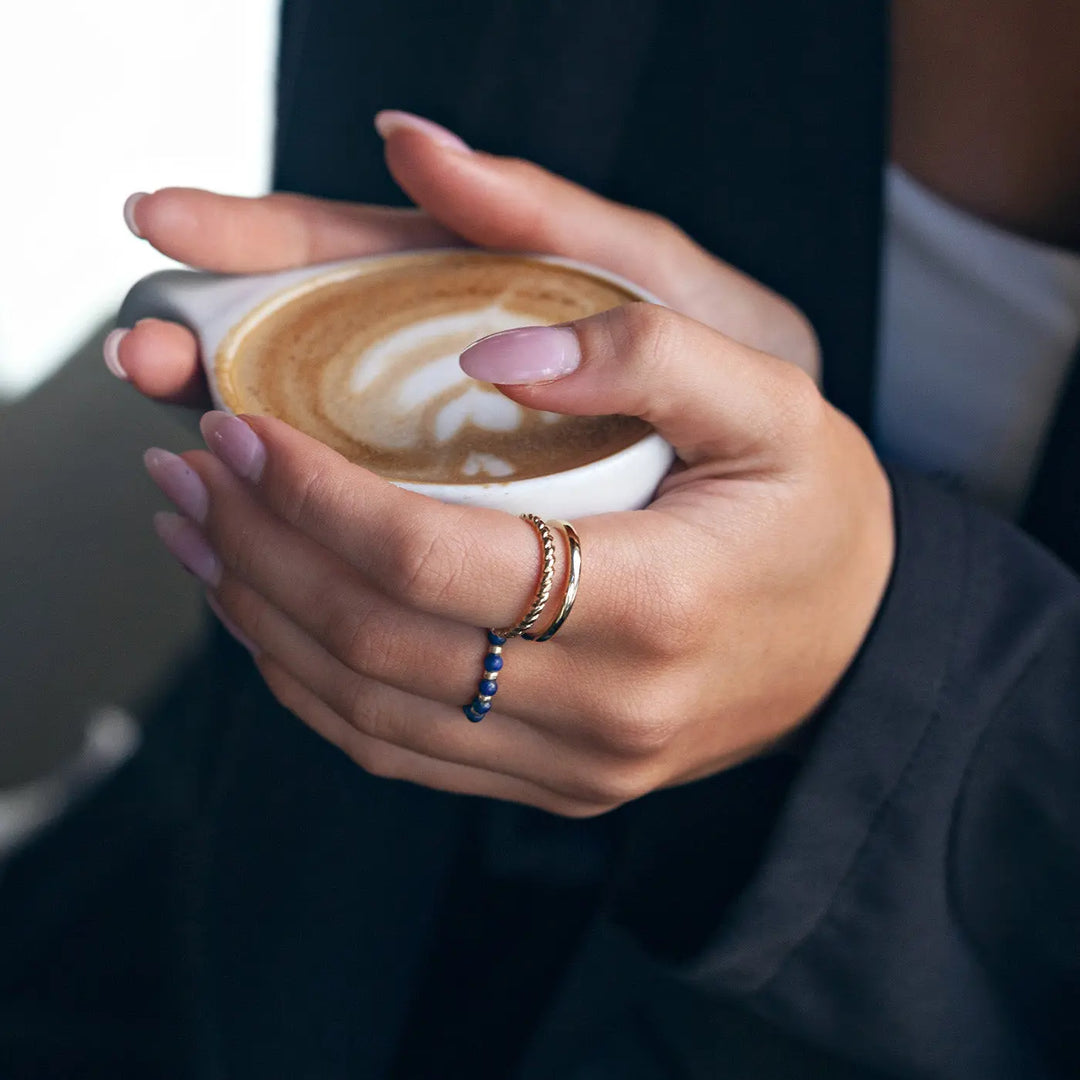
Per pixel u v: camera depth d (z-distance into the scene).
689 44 0.46
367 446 0.36
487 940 0.46
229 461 0.33
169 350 0.37
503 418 0.37
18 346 1.07
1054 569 0.40
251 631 0.37
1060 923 0.42
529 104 0.47
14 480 0.97
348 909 0.46
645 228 0.43
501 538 0.33
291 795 0.46
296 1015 0.46
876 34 0.43
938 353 0.47
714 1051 0.47
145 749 0.79
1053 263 0.45
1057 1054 0.44
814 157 0.45
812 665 0.39
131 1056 0.62
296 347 0.38
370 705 0.37
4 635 0.85
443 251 0.41
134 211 0.38
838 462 0.37
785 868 0.40
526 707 0.36
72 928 0.68
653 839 0.42
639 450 0.36
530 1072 0.46
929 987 0.42
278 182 0.51
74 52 1.32
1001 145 0.44
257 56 1.36
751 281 0.45
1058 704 0.39
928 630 0.39
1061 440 0.43
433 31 0.47
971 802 0.40
